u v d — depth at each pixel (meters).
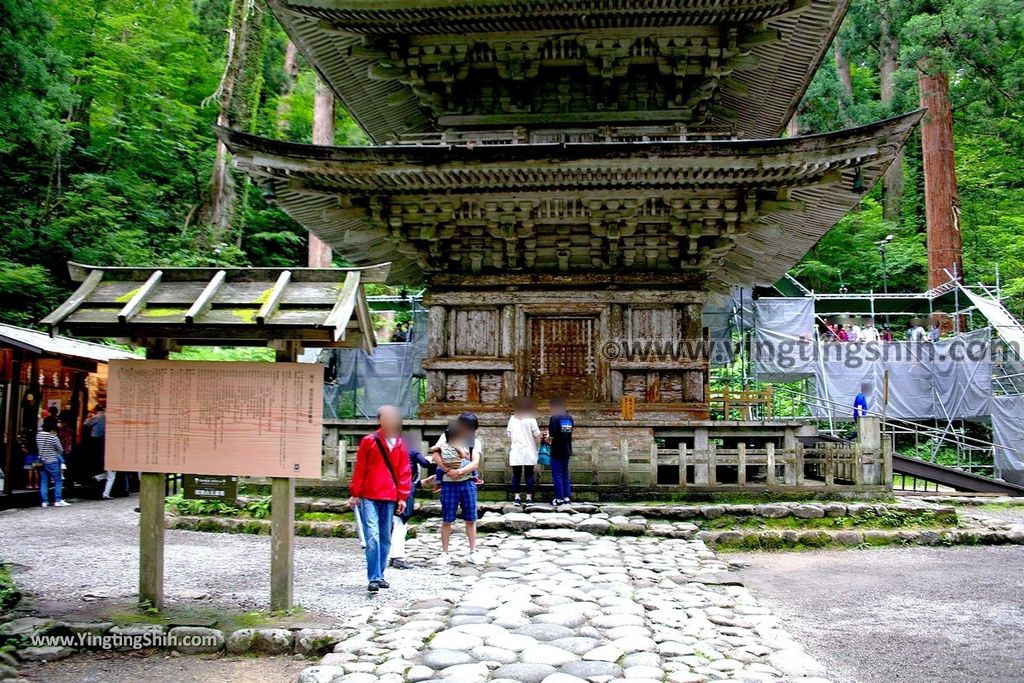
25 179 25.77
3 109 19.50
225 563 9.98
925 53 24.62
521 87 15.36
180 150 32.84
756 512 12.40
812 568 10.46
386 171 13.54
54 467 16.17
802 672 5.80
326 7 13.30
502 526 11.98
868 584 9.50
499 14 13.52
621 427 14.18
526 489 13.12
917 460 18.47
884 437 13.25
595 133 15.32
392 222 15.02
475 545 10.41
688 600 7.95
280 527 7.17
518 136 14.79
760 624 7.12
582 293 15.42
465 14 13.58
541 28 14.14
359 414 25.53
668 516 12.44
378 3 13.24
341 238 18.31
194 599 7.77
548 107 15.56
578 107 15.50
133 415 7.21
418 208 14.86
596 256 15.62
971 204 36.88
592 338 15.56
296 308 6.72
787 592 9.09
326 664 5.81
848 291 37.50
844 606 8.42
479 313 15.77
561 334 15.66
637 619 7.12
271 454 6.96
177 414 7.13
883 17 29.81
